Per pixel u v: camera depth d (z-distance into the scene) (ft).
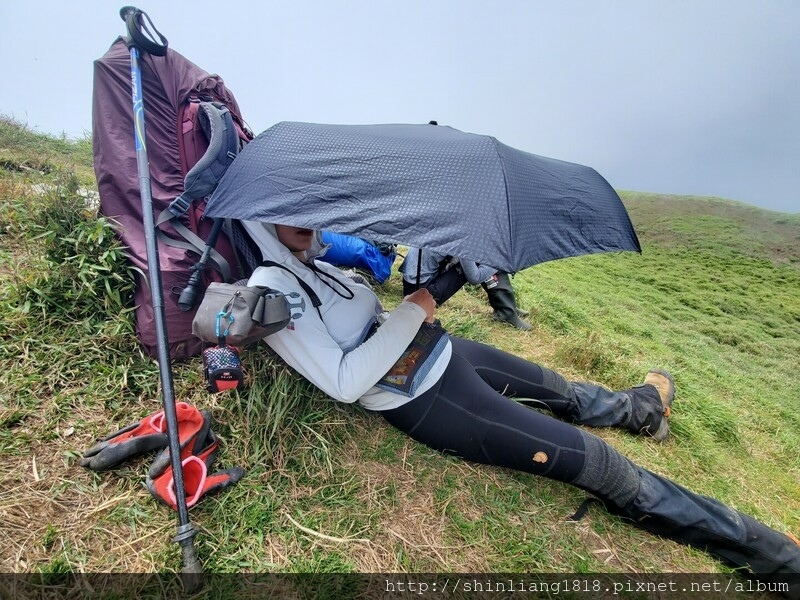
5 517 4.11
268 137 4.25
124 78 5.84
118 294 5.94
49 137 17.80
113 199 5.98
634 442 7.73
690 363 17.49
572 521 5.61
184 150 5.98
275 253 5.10
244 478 5.06
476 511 5.41
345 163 3.84
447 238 3.26
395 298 11.30
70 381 5.52
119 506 4.48
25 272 6.37
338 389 4.78
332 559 4.52
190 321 5.90
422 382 5.30
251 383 5.80
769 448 10.40
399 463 5.77
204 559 4.23
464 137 4.02
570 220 4.14
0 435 4.77
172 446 4.30
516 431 5.42
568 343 10.79
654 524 5.58
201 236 5.92
